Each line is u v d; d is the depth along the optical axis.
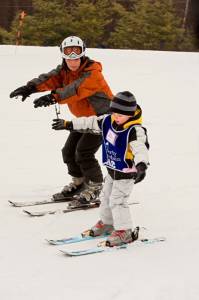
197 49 48.31
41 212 13.24
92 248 11.23
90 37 46.19
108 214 11.72
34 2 46.66
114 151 10.97
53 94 12.52
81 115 13.15
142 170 10.10
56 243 11.43
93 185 13.62
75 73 12.83
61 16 45.78
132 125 10.69
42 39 45.03
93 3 49.00
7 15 50.81
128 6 50.19
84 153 13.29
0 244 11.37
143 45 46.88
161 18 47.16
